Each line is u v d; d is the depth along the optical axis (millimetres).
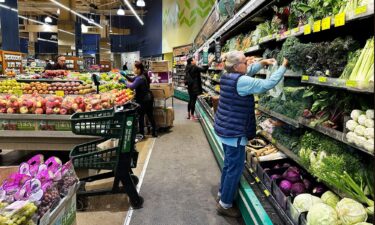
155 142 6281
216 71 8086
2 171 2074
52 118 3650
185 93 14594
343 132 1815
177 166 4730
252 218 2521
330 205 1980
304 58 2236
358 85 1609
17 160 4902
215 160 5047
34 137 3754
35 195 1546
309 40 2877
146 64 21047
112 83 6637
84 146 3330
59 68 9742
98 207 3314
